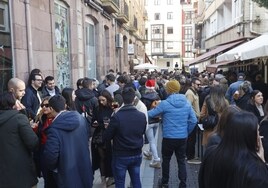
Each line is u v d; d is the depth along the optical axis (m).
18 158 3.75
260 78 11.41
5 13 6.59
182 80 9.25
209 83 10.75
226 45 20.38
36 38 7.87
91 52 14.58
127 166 4.74
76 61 11.29
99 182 6.18
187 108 5.41
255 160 2.21
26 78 7.27
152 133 7.17
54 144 3.68
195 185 5.93
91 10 13.75
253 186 2.11
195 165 7.16
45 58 8.45
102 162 5.82
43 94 6.37
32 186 3.94
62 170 3.72
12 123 3.74
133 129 4.62
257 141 2.32
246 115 2.32
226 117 2.41
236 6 21.08
